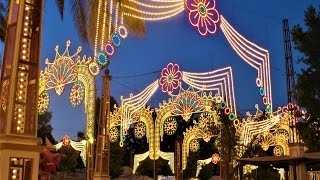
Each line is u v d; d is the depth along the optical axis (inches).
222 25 649.0
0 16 705.0
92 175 945.5
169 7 588.1
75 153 1868.8
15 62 376.8
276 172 1561.3
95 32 582.9
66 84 938.7
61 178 1860.2
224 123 1166.3
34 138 372.5
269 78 770.8
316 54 429.1
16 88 373.4
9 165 357.1
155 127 1316.4
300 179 746.2
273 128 1307.8
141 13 587.2
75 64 936.3
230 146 1160.8
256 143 1272.1
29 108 378.6
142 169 2183.8
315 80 430.0
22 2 391.2
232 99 956.6
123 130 1273.4
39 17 399.2
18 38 382.6
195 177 2084.2
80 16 586.6
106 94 893.8
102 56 580.7
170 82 974.4
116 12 586.2
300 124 600.1
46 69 970.1
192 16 592.7
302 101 441.4
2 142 359.3
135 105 1261.1
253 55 762.8
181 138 2388.0
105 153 870.4
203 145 2372.0
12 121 366.3
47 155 555.2
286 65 729.6
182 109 1234.0
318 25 431.8
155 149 1321.4
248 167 1391.5
